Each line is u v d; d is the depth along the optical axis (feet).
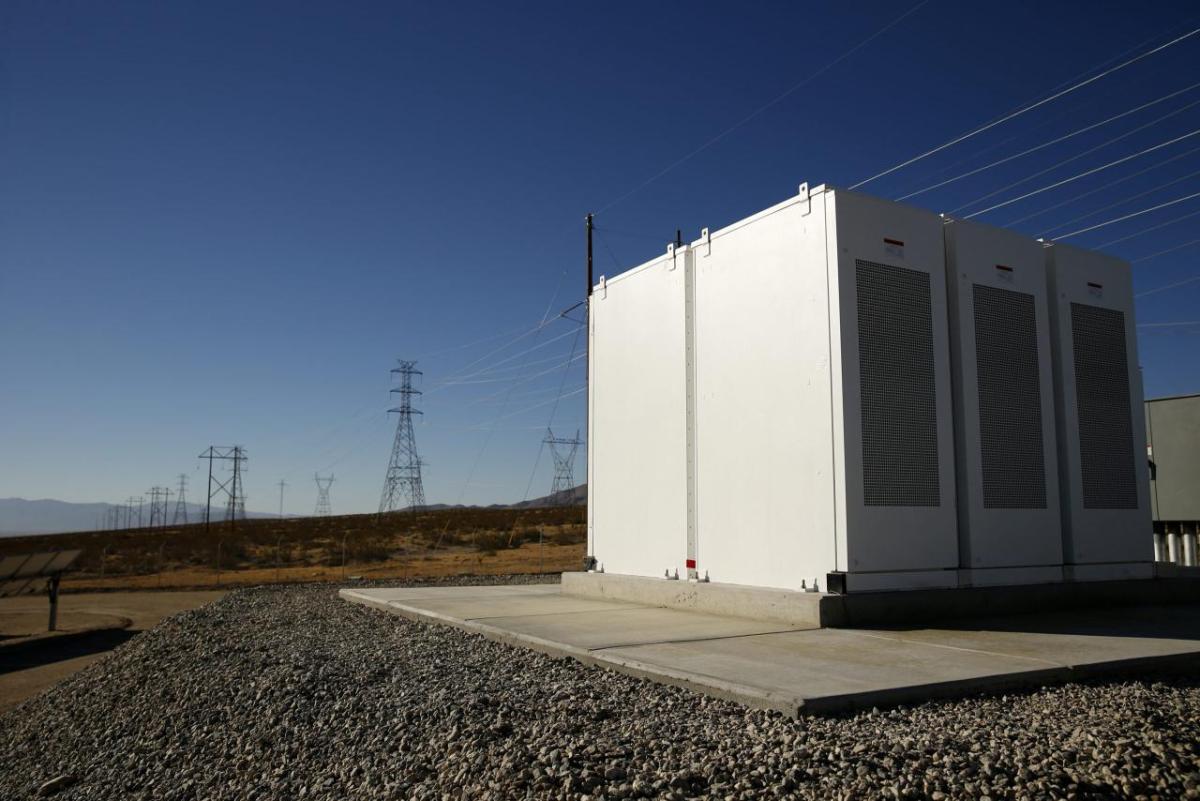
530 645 29.48
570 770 16.11
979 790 14.01
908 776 14.64
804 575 33.91
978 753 15.76
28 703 39.17
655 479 43.93
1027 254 39.52
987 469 36.11
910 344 34.81
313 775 19.83
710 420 40.04
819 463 33.50
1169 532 61.62
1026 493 37.19
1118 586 38.63
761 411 36.83
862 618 31.48
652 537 43.91
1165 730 17.47
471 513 364.58
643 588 42.06
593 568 48.98
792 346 35.35
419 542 195.83
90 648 60.03
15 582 65.51
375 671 27.45
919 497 34.01
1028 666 22.88
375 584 79.05
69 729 31.27
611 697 21.53
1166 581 40.34
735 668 23.00
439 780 17.38
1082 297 41.16
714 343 40.16
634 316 46.73
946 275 36.99
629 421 46.55
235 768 21.70
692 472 41.14
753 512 36.88
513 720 20.02
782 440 35.50
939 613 33.04
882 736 16.96
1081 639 27.99
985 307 37.50
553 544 179.63
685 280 42.45
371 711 22.90
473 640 32.50
